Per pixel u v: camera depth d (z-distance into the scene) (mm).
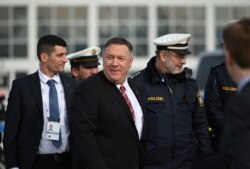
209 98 7551
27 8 22109
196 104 7109
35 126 6883
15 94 6922
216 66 7547
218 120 7453
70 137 6875
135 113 6430
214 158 3949
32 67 22062
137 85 6641
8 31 22109
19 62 22094
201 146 7031
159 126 6840
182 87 7023
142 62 22109
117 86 6344
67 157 7004
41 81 7027
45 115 6930
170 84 6977
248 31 4023
